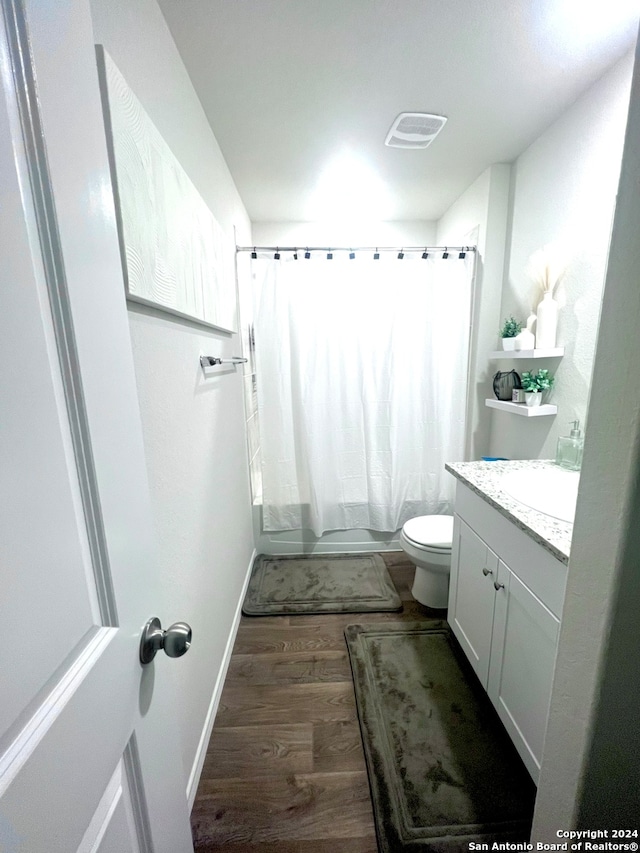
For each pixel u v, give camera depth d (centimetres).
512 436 193
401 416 232
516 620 107
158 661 57
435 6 100
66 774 34
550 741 65
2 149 29
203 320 123
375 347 223
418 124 150
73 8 39
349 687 142
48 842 31
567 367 151
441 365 226
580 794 58
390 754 115
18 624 30
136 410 51
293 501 236
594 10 102
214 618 136
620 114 121
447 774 109
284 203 222
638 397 45
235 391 184
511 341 170
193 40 108
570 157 144
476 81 128
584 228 139
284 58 116
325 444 232
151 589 54
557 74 126
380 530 242
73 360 38
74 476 38
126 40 79
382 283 216
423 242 257
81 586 38
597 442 52
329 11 101
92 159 42
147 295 80
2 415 29
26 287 32
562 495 125
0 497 29
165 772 56
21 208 31
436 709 130
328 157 172
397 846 93
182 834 61
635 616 50
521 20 105
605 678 53
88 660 38
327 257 211
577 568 57
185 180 106
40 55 34
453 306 216
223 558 153
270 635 171
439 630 171
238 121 145
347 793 106
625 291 46
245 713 131
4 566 29
